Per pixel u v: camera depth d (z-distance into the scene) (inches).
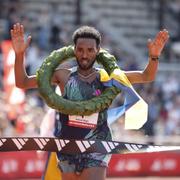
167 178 1244.5
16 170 1173.7
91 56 490.3
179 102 1459.2
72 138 498.9
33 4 1732.3
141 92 1418.6
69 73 502.6
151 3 1881.2
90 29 490.3
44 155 1186.6
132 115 500.1
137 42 1797.5
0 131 1135.0
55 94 492.4
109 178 1224.8
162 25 1743.4
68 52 504.1
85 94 496.1
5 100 1196.5
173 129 1411.2
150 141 1240.8
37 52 1437.0
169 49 1732.3
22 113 1190.9
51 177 543.5
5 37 1488.7
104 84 498.3
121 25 1822.1
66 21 1733.5
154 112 1385.3
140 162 1245.7
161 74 1614.2
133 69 1501.0
